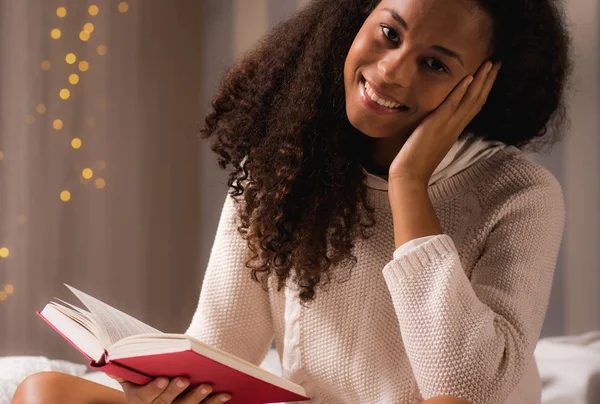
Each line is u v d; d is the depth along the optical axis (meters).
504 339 1.09
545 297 1.21
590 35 2.38
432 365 1.08
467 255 1.27
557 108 1.46
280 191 1.31
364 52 1.22
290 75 1.41
